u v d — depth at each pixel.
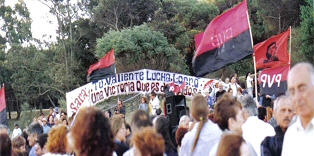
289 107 5.48
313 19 34.41
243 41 11.92
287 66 12.48
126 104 31.47
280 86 12.40
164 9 47.19
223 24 12.09
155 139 4.09
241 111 5.56
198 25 48.00
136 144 4.11
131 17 44.97
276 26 42.41
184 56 43.09
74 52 47.66
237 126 5.48
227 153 3.62
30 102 48.06
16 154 7.46
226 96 5.63
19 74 46.38
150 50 39.75
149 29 40.66
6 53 51.50
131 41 39.28
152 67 39.47
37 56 46.06
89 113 4.09
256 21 45.59
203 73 12.24
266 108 8.57
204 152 5.51
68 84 45.66
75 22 48.22
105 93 24.09
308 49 34.44
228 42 12.02
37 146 7.03
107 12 45.41
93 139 4.00
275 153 5.48
